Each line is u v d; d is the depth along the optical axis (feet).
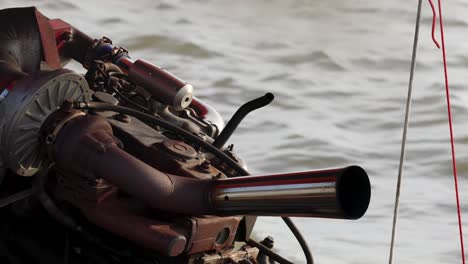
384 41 93.30
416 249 60.29
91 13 91.04
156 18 91.56
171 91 40.37
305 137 72.64
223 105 77.30
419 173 69.87
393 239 36.96
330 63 86.53
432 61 89.61
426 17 99.76
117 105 37.45
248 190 33.81
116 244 36.58
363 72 86.28
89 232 36.58
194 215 35.55
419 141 74.28
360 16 98.68
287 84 81.66
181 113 41.98
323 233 61.00
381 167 70.18
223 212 34.94
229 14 94.58
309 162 70.13
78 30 44.06
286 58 86.74
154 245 34.99
